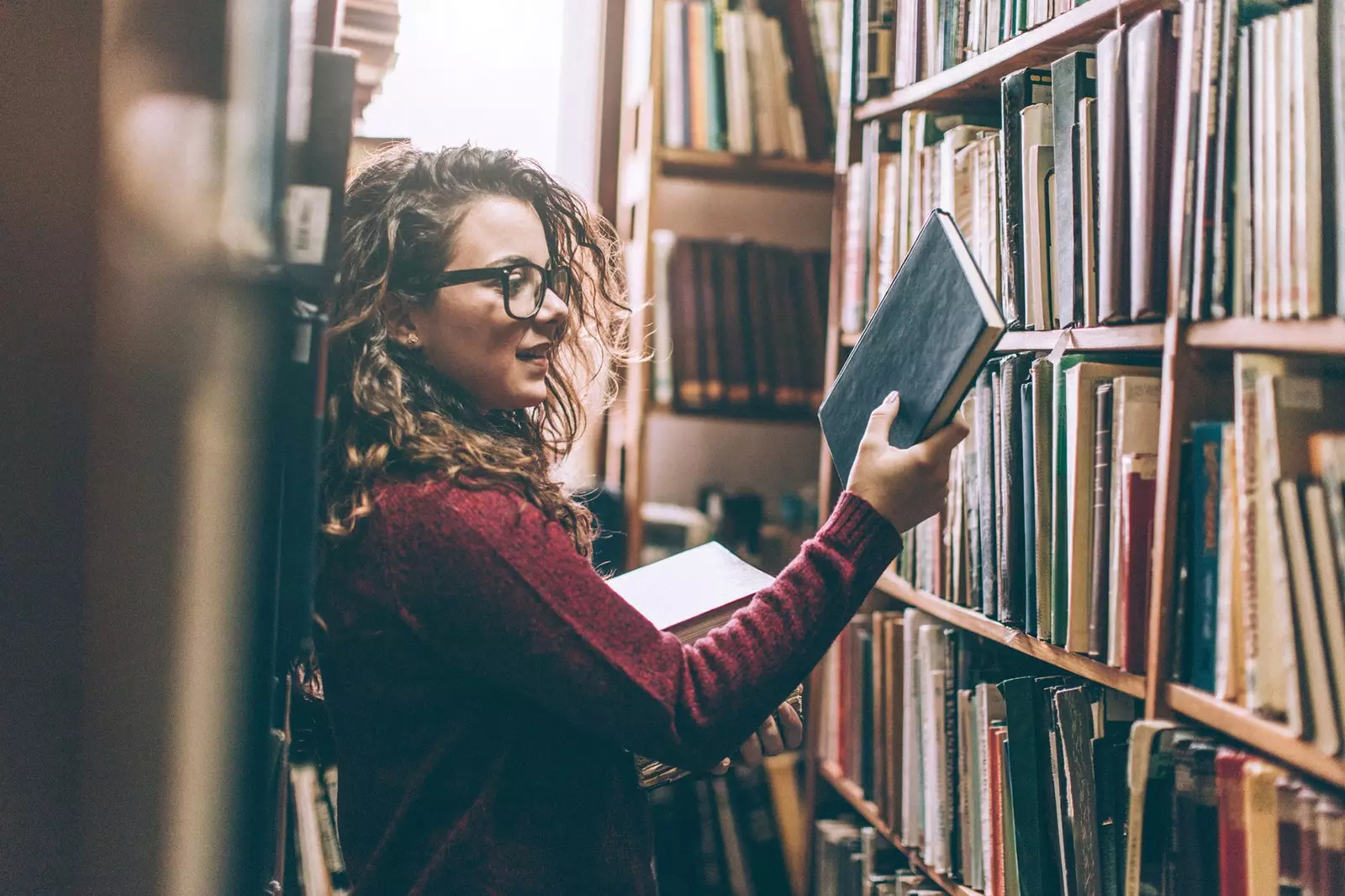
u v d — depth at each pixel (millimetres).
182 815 764
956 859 1345
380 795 934
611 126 2363
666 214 2424
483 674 870
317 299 860
